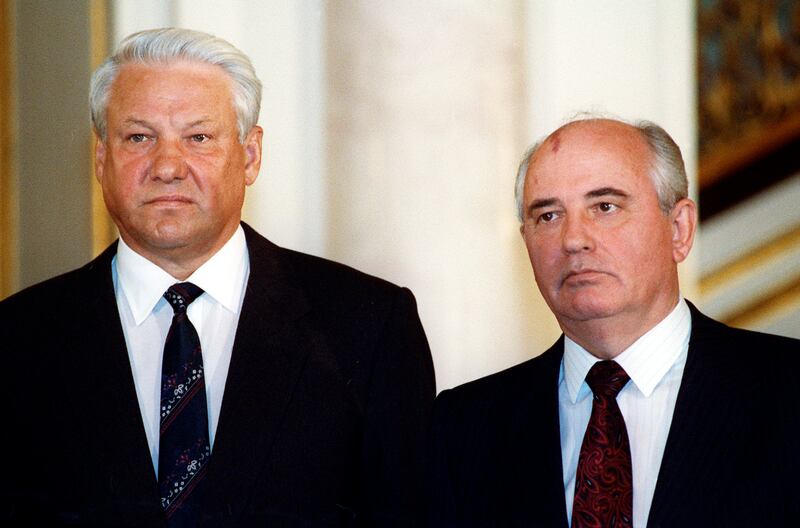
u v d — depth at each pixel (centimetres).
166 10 1373
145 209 933
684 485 797
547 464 848
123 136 948
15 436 927
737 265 1399
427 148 1381
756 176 1413
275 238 1370
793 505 778
